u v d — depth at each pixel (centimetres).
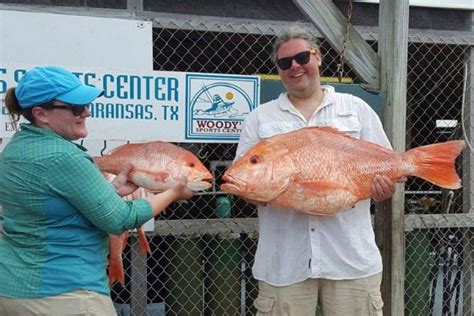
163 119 289
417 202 420
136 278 321
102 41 287
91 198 183
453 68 414
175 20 324
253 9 346
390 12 303
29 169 182
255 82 301
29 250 186
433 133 466
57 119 187
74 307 186
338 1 362
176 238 334
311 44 244
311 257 239
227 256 338
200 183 226
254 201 236
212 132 297
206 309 342
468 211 378
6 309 188
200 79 293
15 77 270
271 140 223
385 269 306
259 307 250
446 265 390
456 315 387
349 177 223
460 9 376
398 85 303
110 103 280
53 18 279
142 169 228
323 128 230
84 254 190
